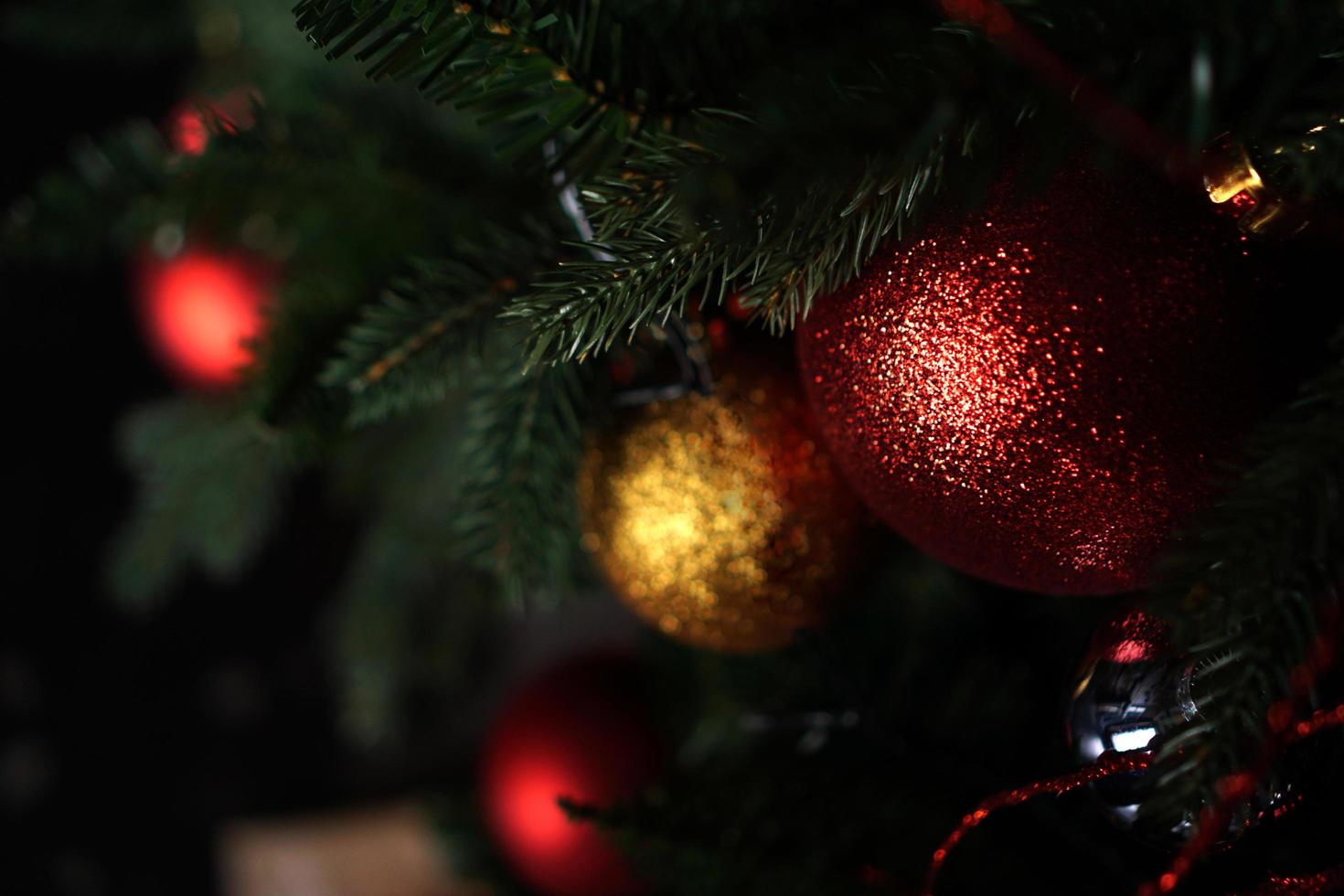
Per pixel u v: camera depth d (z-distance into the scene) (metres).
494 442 0.40
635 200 0.33
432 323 0.39
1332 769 0.33
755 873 0.40
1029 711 0.43
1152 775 0.33
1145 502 0.33
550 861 0.50
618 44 0.33
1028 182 0.30
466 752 1.07
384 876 0.74
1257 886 0.35
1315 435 0.30
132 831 0.99
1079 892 0.41
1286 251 0.32
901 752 0.42
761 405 0.38
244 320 0.54
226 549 0.67
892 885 0.39
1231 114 0.31
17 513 0.96
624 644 0.69
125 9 0.62
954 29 0.31
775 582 0.39
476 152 0.46
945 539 0.35
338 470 0.72
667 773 0.48
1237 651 0.31
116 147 0.45
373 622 0.72
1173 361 0.32
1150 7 0.29
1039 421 0.32
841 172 0.30
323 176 0.45
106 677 0.99
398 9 0.32
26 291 0.96
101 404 0.99
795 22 0.34
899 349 0.33
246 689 1.03
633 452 0.39
